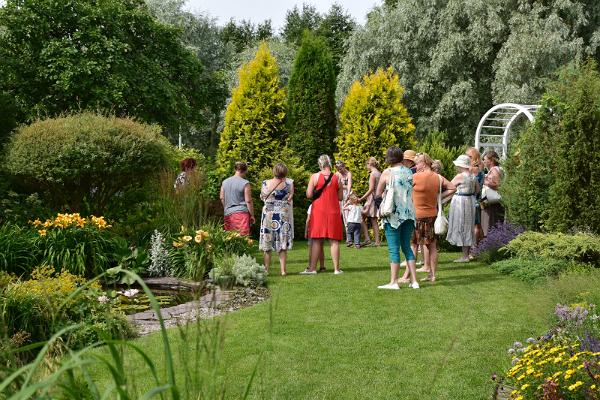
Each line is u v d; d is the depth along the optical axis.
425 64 27.09
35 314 5.28
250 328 6.15
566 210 10.01
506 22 25.41
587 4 25.17
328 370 4.88
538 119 10.87
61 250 8.80
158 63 25.50
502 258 10.49
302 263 10.96
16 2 22.75
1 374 2.06
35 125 10.85
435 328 6.19
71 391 1.90
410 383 4.59
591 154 9.85
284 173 9.35
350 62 28.33
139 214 11.35
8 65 21.89
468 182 10.68
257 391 4.30
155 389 1.75
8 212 10.82
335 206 9.51
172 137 29.11
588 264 8.91
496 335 5.90
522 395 3.92
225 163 15.98
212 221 10.55
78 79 22.09
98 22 23.44
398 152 8.12
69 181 10.93
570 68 11.55
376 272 9.80
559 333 4.81
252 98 15.97
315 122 16.91
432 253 8.81
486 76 26.64
